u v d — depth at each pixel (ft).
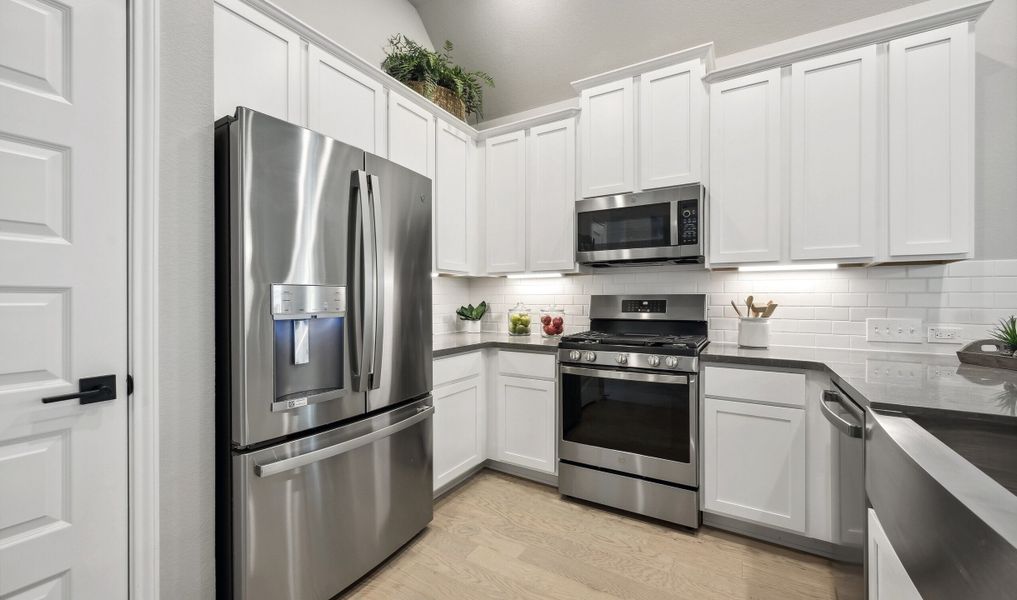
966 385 4.22
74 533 3.58
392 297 5.98
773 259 6.86
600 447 7.46
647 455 7.05
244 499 4.33
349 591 5.44
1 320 3.24
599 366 7.48
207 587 4.36
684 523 6.76
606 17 8.61
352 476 5.40
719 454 6.59
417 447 6.48
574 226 8.73
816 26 7.53
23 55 3.33
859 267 7.14
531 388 8.30
